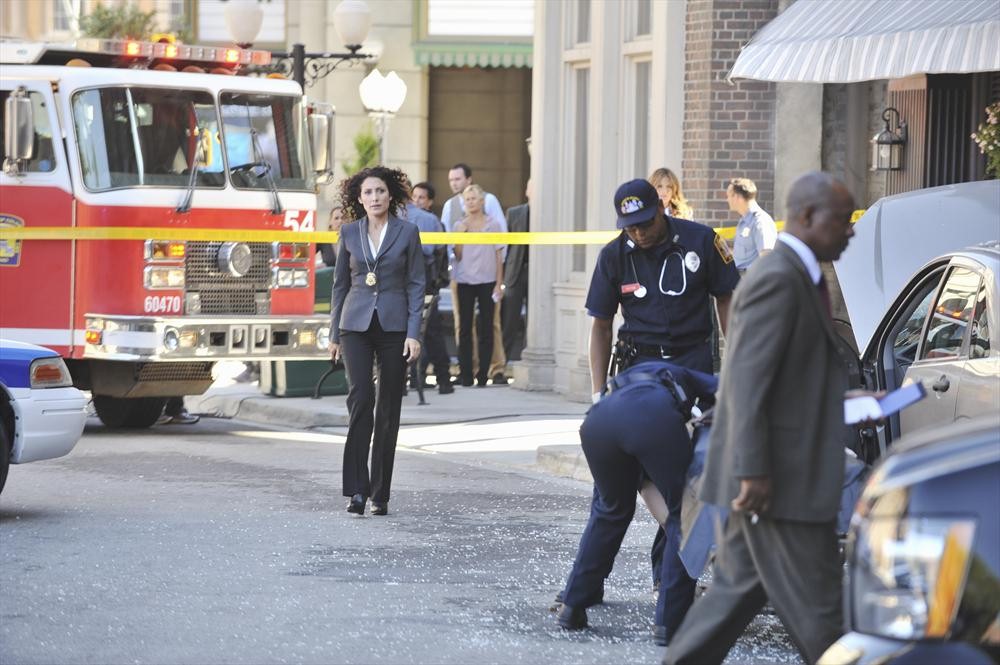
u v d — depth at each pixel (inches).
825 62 1815.9
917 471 569.3
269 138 2219.5
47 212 2106.3
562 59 2600.9
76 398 1517.0
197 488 1681.8
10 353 1488.7
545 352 2596.0
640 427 1008.2
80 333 2106.3
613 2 2439.7
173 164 2137.1
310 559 1321.4
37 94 2108.8
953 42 1673.2
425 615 1127.6
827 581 778.8
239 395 2497.5
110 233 2092.8
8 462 1481.3
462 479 1768.0
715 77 2247.8
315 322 2204.7
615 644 1050.7
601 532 1073.5
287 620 1111.0
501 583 1234.0
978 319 1109.7
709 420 992.9
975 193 1501.0
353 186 1545.3
